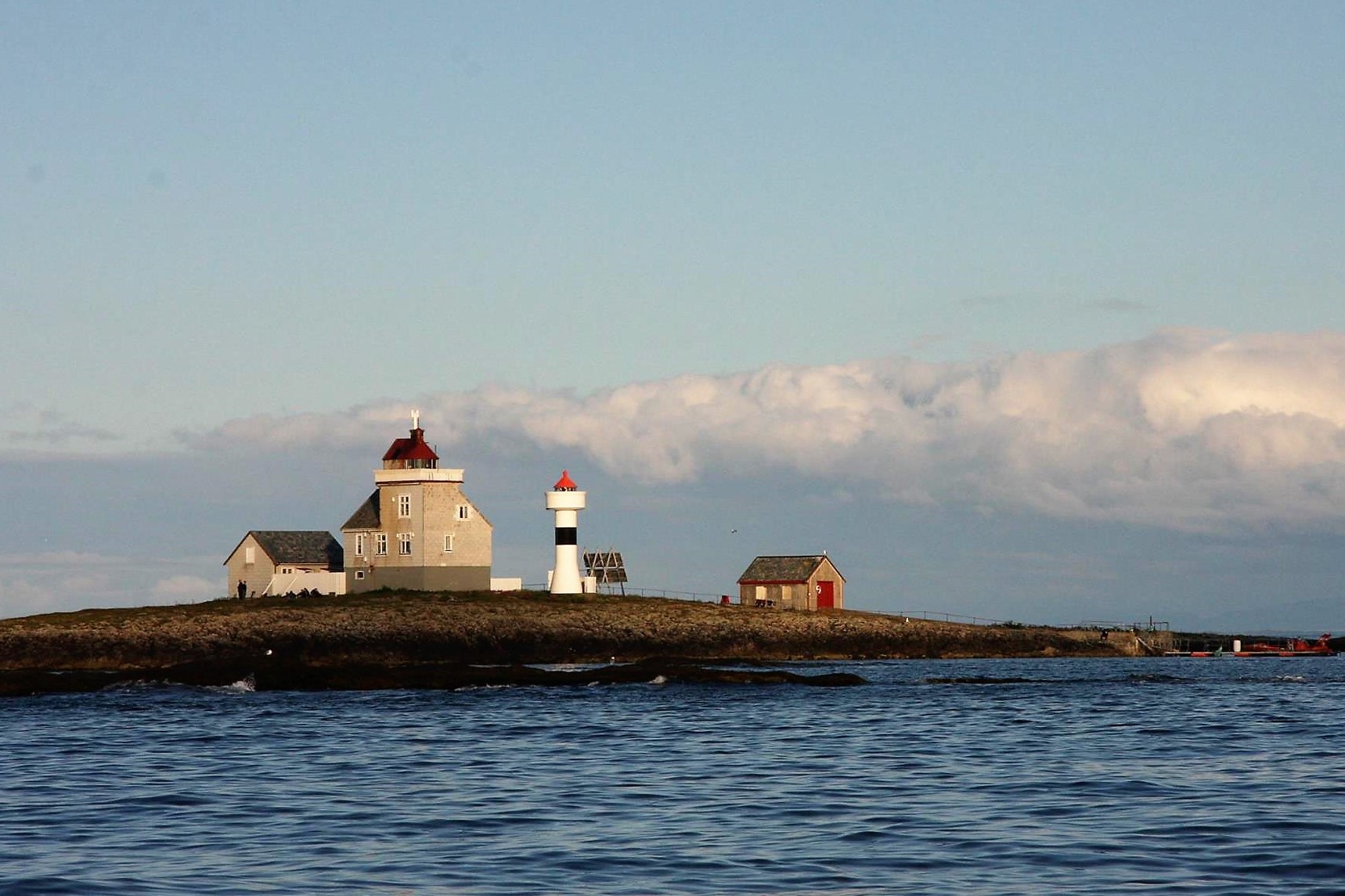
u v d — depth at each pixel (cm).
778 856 4712
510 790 6331
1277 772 6838
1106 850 4762
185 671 13112
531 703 11350
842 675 13750
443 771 7025
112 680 12888
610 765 7275
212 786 6481
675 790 6322
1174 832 5088
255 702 11450
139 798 6075
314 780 6675
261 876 4422
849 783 6512
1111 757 7588
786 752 7850
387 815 5581
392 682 12938
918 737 8675
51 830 5250
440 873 4456
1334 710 10900
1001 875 4397
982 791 6228
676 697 11881
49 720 9931
